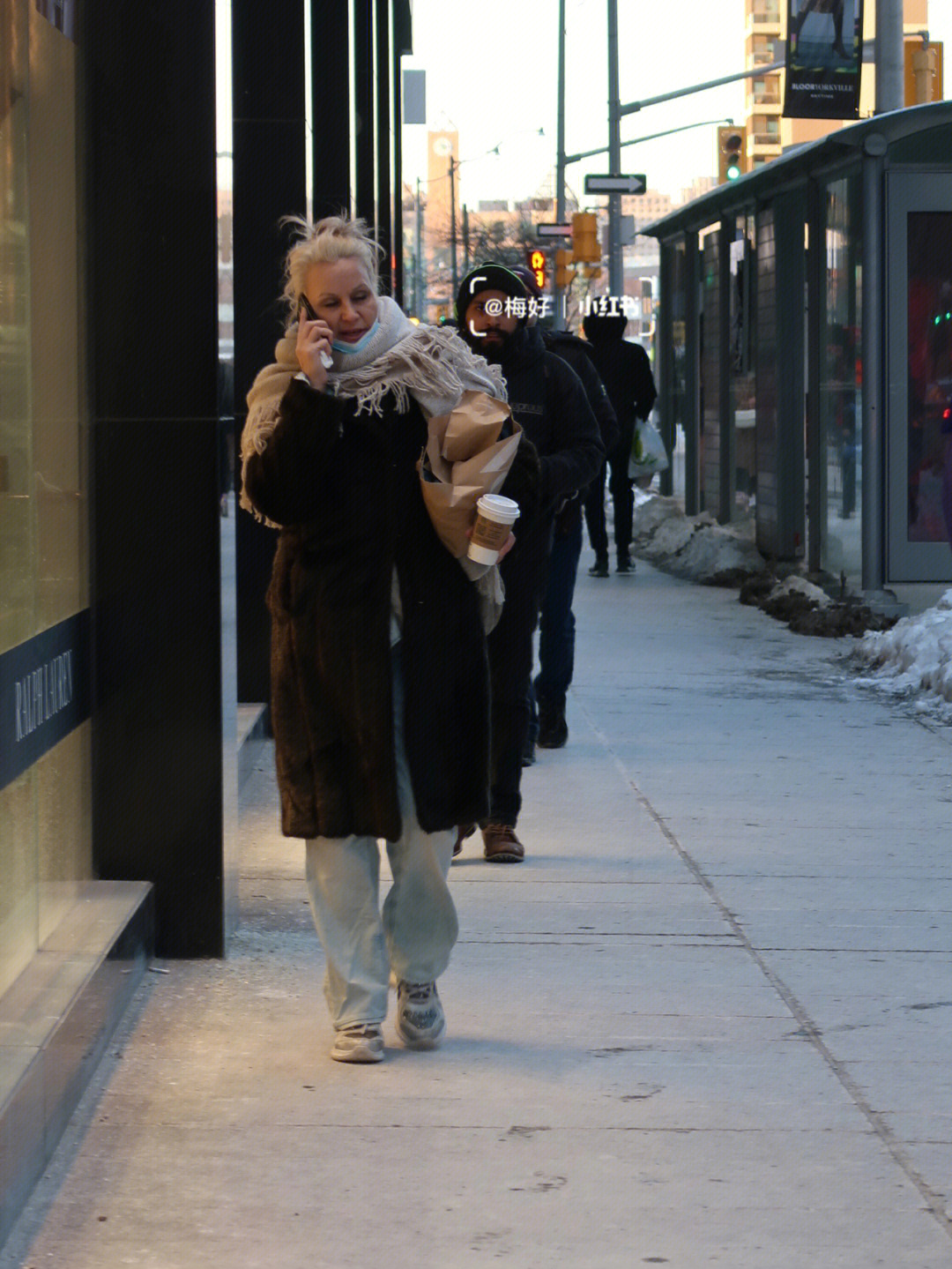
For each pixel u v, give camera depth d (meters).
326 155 41.09
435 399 14.59
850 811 25.50
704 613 47.69
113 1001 15.85
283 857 22.58
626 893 21.08
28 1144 12.58
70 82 17.17
